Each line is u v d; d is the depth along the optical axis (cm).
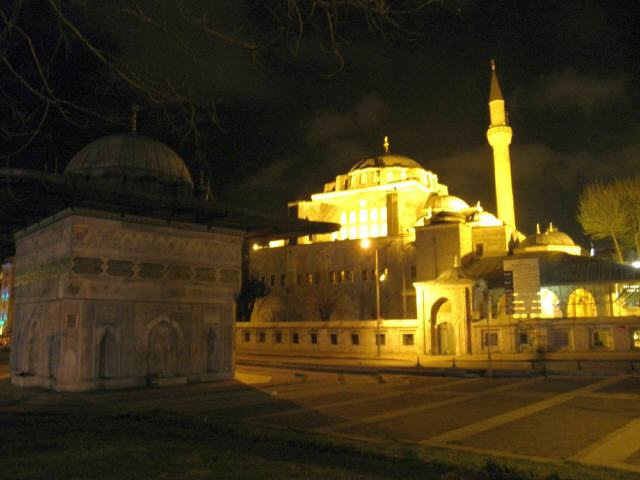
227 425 1498
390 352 5272
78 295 2564
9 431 1370
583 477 968
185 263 2959
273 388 2712
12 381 2934
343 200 9650
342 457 1080
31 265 2988
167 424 1532
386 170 9594
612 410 1909
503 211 8494
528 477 948
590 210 6906
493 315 6125
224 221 3059
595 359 4084
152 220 2842
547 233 7494
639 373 3253
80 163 3216
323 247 8625
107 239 2675
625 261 7275
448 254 7138
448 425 1656
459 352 4919
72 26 863
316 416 1845
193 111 1062
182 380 2828
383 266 8012
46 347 2712
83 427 1450
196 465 951
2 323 9812
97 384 2584
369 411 1956
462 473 969
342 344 5616
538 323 4800
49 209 2703
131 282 2734
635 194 6706
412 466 1012
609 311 5912
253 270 9250
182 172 3388
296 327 6009
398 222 8594
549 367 3706
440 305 5184
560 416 1802
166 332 2861
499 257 7131
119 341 2673
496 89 8919
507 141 8675
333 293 8369
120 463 964
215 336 3058
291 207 9906
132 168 3159
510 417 1794
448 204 8262
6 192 2297
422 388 2720
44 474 880
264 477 864
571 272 6184
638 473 1040
